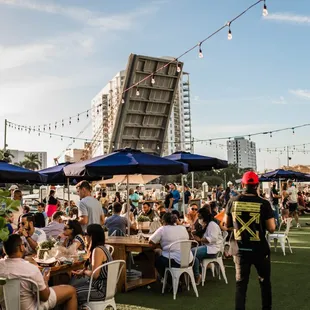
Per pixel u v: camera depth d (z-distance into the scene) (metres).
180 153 11.80
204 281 7.75
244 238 4.87
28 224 6.78
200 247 7.56
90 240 5.46
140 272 8.00
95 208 7.48
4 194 3.22
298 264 9.21
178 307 6.13
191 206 9.94
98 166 7.42
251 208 4.88
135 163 7.45
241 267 4.89
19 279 4.25
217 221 9.16
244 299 4.86
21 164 109.69
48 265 5.15
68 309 4.86
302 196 24.38
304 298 6.45
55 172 11.06
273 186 17.92
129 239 7.79
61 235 6.93
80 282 5.43
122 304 6.34
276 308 5.95
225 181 93.12
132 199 18.95
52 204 13.95
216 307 6.09
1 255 5.78
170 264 6.74
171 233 6.86
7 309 4.26
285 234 10.75
